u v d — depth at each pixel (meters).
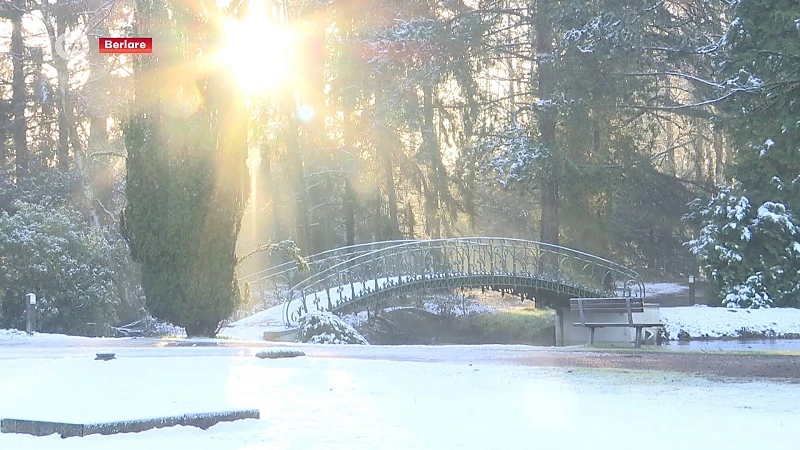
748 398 7.49
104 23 32.72
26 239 21.02
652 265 39.66
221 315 16.75
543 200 31.91
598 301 19.12
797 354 13.48
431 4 33.28
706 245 27.28
